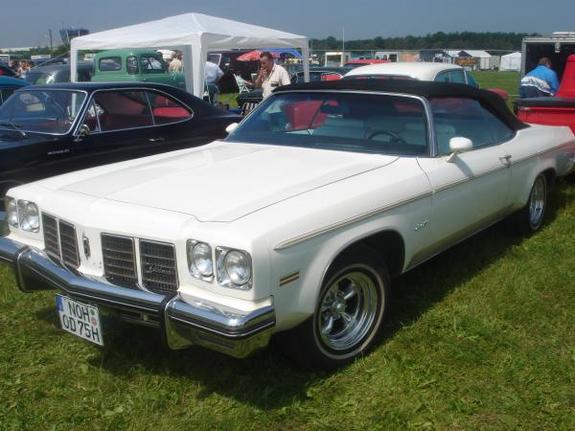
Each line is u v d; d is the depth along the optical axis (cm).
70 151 589
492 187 452
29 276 364
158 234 295
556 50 1094
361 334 350
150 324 299
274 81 1084
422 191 372
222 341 277
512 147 484
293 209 303
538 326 387
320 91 452
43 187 371
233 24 1105
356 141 412
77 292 312
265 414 302
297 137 436
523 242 541
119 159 630
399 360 346
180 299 289
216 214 297
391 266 379
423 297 429
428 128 402
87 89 619
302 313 302
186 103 699
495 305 414
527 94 997
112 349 363
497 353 355
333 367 337
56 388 327
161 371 341
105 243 316
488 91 496
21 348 368
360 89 437
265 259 277
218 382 329
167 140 671
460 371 337
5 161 544
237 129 476
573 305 416
